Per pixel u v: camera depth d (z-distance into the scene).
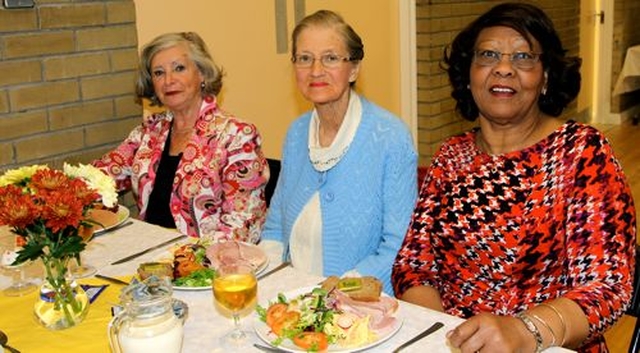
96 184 1.42
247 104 3.38
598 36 7.11
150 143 2.39
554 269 1.49
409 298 1.59
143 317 1.17
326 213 1.83
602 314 1.22
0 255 1.72
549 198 1.47
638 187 4.91
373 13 4.10
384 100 4.33
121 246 1.83
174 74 2.27
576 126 1.48
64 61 2.52
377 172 1.82
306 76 1.84
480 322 1.12
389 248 1.80
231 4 3.21
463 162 1.62
